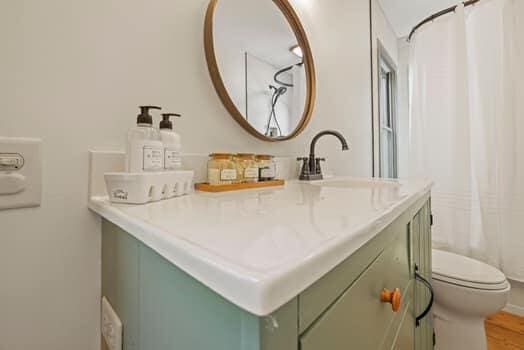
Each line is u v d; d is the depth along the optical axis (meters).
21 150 0.48
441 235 1.83
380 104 2.24
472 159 1.76
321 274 0.24
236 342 0.22
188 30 0.74
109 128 0.59
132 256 0.42
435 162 1.87
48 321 0.51
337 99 1.58
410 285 0.70
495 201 1.66
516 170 1.60
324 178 1.27
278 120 1.07
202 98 0.78
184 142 0.74
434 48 1.88
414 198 0.67
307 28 1.29
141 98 0.64
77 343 0.55
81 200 0.55
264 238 0.28
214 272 0.22
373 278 0.40
